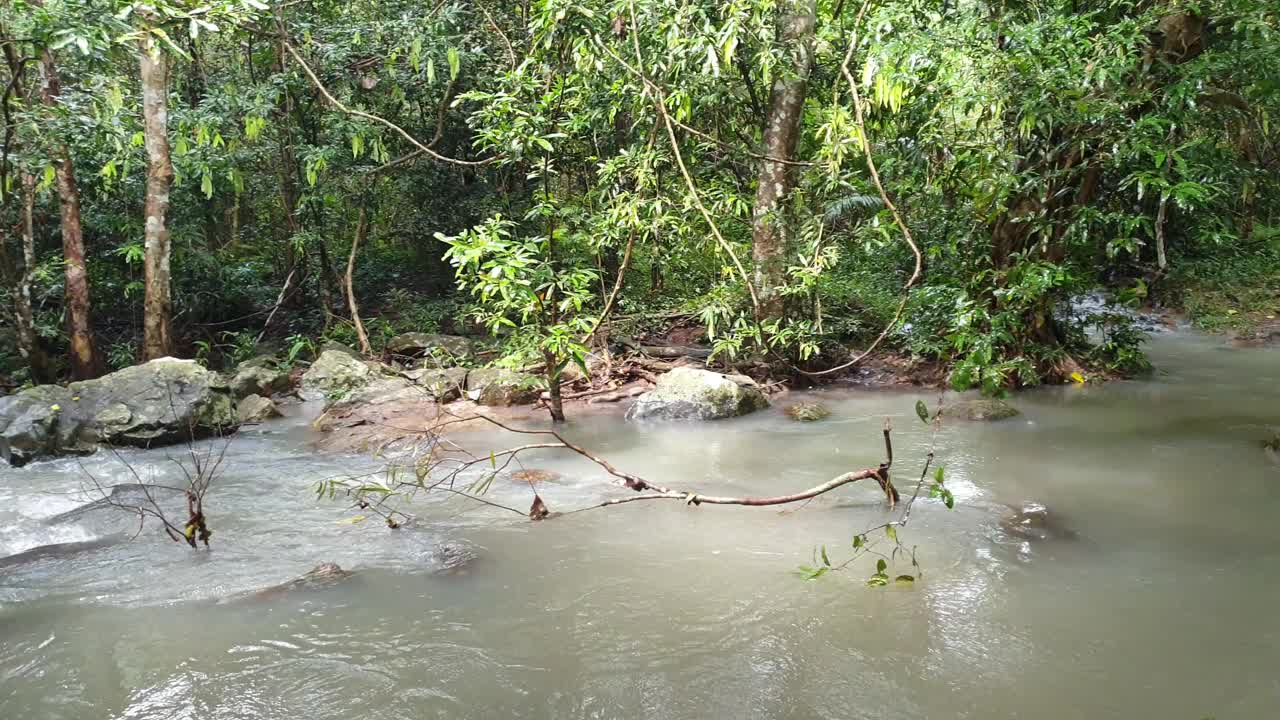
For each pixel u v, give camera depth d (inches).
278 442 275.4
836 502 195.8
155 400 278.7
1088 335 448.5
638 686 118.4
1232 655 122.7
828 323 374.9
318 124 440.5
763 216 337.1
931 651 125.8
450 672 123.3
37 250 415.5
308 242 447.8
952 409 288.7
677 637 132.1
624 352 374.3
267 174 472.4
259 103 382.3
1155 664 120.9
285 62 413.4
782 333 314.3
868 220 348.8
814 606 141.3
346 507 201.5
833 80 337.7
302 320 476.7
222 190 496.1
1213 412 279.9
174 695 118.6
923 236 340.8
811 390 337.7
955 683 117.1
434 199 484.7
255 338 446.0
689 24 291.4
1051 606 139.3
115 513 198.8
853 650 126.6
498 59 420.8
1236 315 494.9
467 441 265.1
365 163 449.7
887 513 187.0
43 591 154.2
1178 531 171.9
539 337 278.5
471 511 195.8
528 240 268.1
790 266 324.2
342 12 427.8
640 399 296.5
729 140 366.3
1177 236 578.6
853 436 261.3
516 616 140.6
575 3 288.0
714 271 372.5
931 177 322.3
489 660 126.5
